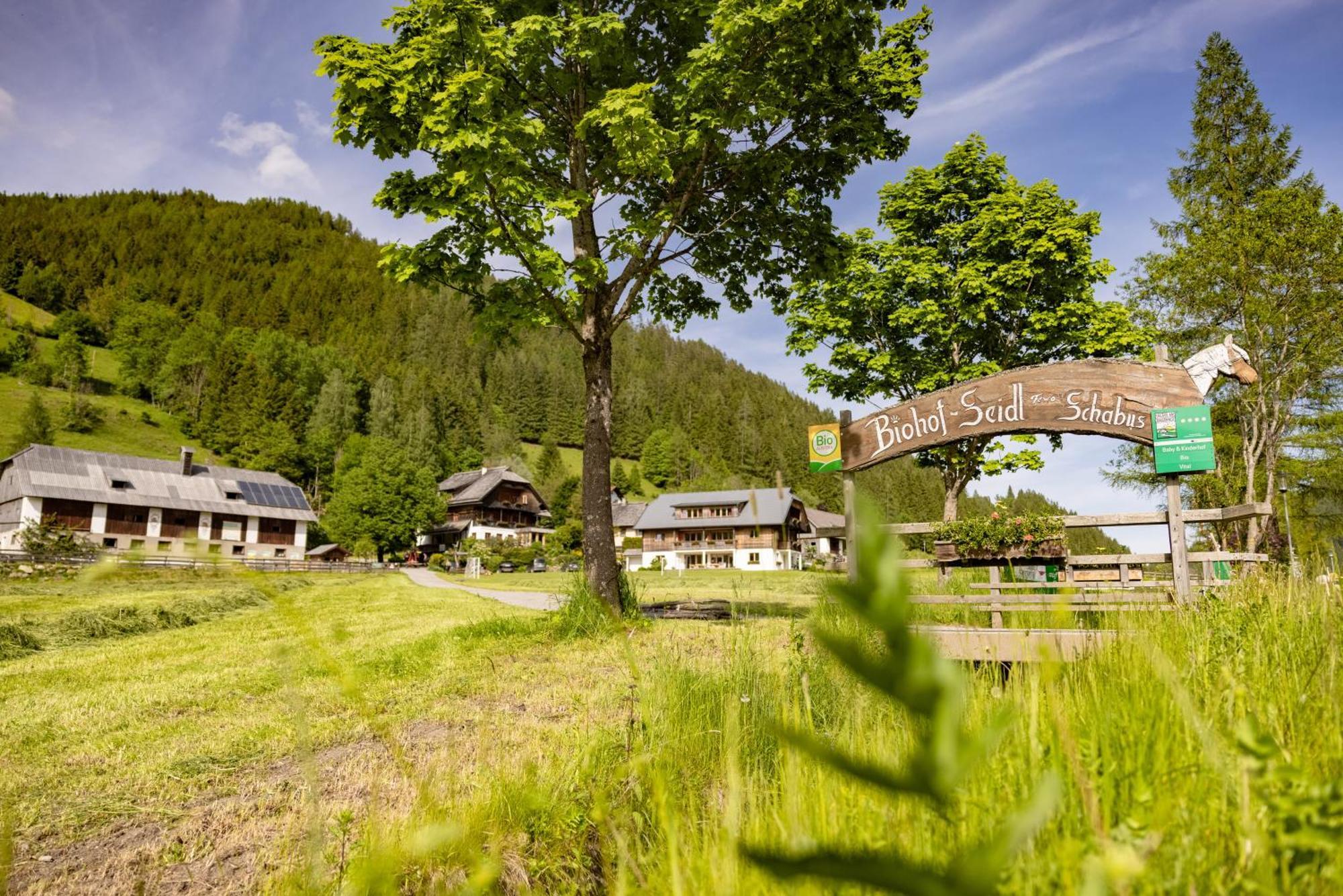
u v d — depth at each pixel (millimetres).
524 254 9977
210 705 6691
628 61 11914
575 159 12461
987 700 1731
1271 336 25359
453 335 167750
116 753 5242
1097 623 5262
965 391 8648
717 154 12031
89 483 58094
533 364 159000
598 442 11969
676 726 3129
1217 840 1009
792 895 654
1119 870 547
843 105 11930
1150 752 1399
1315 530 24703
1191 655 2371
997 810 1130
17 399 90562
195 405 104562
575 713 5004
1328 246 24297
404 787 3549
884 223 22172
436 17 10039
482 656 8469
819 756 187
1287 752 1257
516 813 2305
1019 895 916
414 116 10383
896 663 154
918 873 212
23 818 3922
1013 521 7656
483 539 87312
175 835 3641
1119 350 20156
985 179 21188
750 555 72125
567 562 66625
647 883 1411
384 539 76375
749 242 13789
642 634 9141
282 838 3402
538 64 11328
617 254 10906
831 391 22375
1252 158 27234
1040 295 20484
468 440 130375
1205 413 7359
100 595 15992
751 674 3598
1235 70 27875
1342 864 765
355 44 10328
